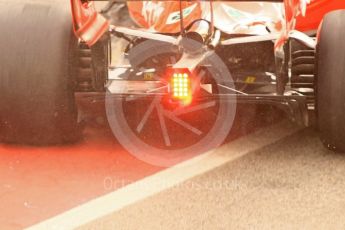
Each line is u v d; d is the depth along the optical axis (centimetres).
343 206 977
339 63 1205
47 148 1303
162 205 990
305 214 947
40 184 1103
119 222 927
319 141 1340
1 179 1128
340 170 1154
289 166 1181
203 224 912
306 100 1301
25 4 1267
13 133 1289
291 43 1423
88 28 1242
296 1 1251
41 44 1233
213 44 1317
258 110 1496
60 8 1260
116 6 2023
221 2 1518
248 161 1216
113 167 1193
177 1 1516
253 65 1462
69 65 1248
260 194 1032
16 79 1235
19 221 945
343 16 1241
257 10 1550
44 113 1254
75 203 1012
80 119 1317
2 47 1239
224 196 1026
